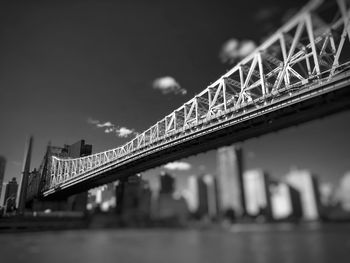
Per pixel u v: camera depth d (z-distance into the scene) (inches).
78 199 5738.2
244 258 2209.6
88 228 4677.7
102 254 2313.0
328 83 1862.7
